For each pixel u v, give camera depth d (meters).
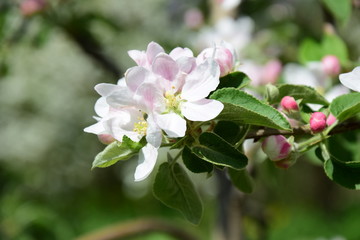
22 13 0.80
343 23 0.59
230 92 0.38
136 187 1.48
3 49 0.83
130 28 1.25
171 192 0.40
